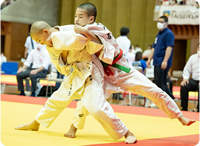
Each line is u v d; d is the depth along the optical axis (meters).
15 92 10.40
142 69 9.20
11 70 16.47
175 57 20.84
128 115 6.29
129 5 21.59
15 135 3.80
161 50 7.93
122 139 3.93
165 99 3.82
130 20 21.52
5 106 6.65
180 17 14.31
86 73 3.62
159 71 7.96
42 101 7.98
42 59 9.42
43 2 23.75
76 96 3.86
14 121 4.87
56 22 24.67
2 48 25.33
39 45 9.34
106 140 3.79
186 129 4.98
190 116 6.67
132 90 3.90
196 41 15.79
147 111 7.08
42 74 9.25
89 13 3.63
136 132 4.51
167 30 7.89
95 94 3.55
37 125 4.17
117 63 3.78
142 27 21.28
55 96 3.98
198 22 14.08
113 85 3.84
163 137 4.21
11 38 23.36
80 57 3.66
